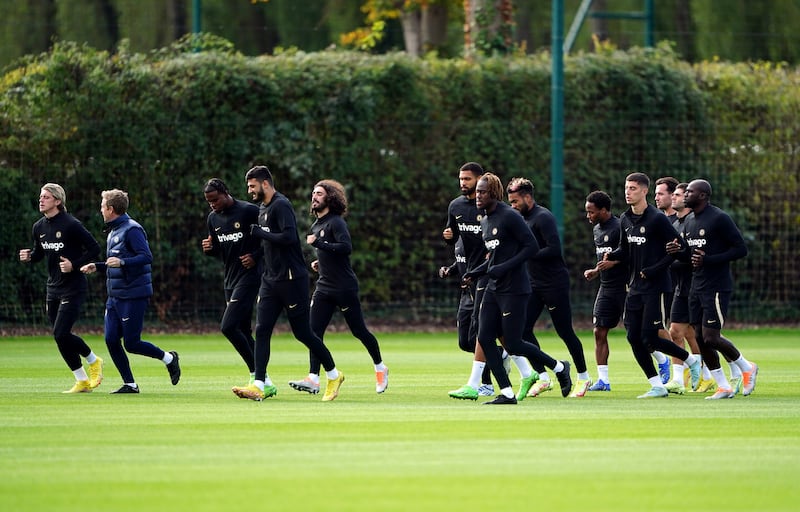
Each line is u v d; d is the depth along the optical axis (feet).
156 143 244.83
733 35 373.20
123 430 112.47
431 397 144.36
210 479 88.58
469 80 255.29
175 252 245.86
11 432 111.04
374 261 253.24
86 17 380.58
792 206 265.13
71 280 146.51
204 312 248.11
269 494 83.46
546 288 148.05
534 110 257.75
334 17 408.46
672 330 157.99
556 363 143.64
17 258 239.30
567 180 258.37
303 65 250.16
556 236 146.82
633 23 409.90
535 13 423.23
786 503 81.97
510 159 256.93
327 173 250.16
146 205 245.04
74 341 146.82
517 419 121.49
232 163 247.91
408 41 369.30
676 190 158.51
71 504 80.53
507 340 134.31
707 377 156.15
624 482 88.28
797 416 125.39
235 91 246.68
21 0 367.25
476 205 142.82
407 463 95.20
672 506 80.89
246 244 145.48
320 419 120.98
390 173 252.62
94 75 241.76
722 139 263.29
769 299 265.54
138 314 145.48
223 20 403.13
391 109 252.62
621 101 259.80
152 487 85.81
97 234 242.37
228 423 117.60
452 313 256.52
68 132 241.55
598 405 135.95
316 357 140.36
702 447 103.81
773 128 264.52
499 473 91.35
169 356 148.97
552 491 85.05
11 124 239.91
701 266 146.41
